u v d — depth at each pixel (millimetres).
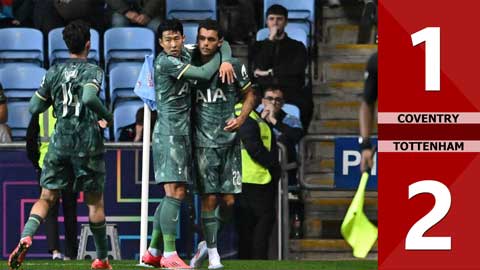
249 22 49438
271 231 40031
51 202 30422
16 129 46219
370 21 49531
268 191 39250
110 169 39188
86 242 38938
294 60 44719
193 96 30562
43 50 48906
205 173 30688
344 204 44031
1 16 50938
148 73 31359
